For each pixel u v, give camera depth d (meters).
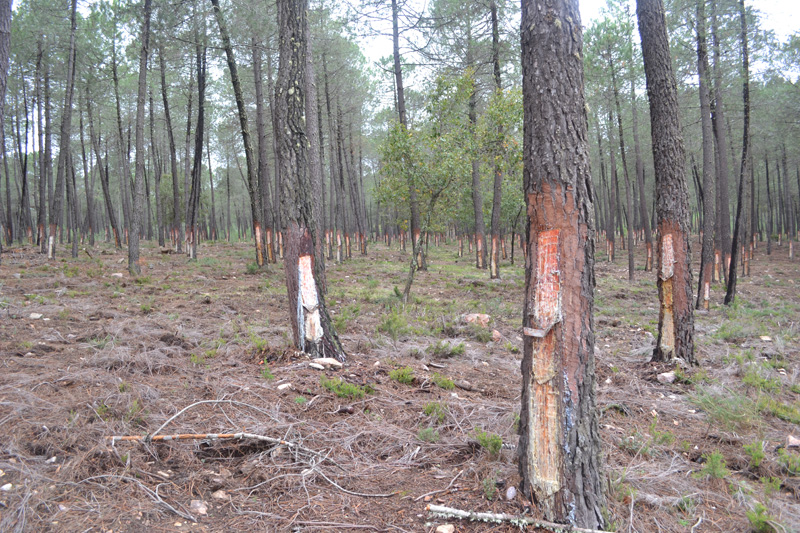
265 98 21.88
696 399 5.07
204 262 17.69
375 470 3.31
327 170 37.56
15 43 17.23
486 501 2.86
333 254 25.36
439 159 10.54
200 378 4.66
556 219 2.68
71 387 4.10
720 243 17.11
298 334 5.51
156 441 3.28
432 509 2.70
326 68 20.75
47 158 19.36
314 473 3.18
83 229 34.47
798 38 12.02
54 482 2.73
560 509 2.63
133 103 26.47
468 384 5.23
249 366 5.17
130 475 2.94
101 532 2.40
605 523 2.69
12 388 3.86
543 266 2.71
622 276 20.19
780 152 24.88
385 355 6.21
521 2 2.89
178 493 2.86
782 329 8.80
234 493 2.94
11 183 37.88
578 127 2.71
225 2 14.90
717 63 11.84
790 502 3.12
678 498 3.10
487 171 12.78
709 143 11.38
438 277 17.00
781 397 5.30
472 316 8.87
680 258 6.39
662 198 6.48
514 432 3.87
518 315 10.20
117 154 30.53
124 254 19.89
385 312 9.60
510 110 10.34
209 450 3.36
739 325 8.86
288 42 5.40
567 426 2.64
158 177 28.81
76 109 23.58
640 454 3.79
